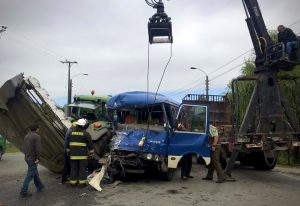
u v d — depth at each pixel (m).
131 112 12.66
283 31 12.73
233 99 13.57
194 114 12.24
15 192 9.95
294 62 12.47
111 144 11.88
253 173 15.23
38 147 9.58
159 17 10.09
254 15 13.55
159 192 10.21
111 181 11.45
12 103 12.06
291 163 19.47
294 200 9.45
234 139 13.03
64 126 12.54
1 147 19.83
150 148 11.27
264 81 13.16
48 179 12.05
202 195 9.95
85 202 8.80
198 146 12.09
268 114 13.02
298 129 13.11
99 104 16.08
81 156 10.67
